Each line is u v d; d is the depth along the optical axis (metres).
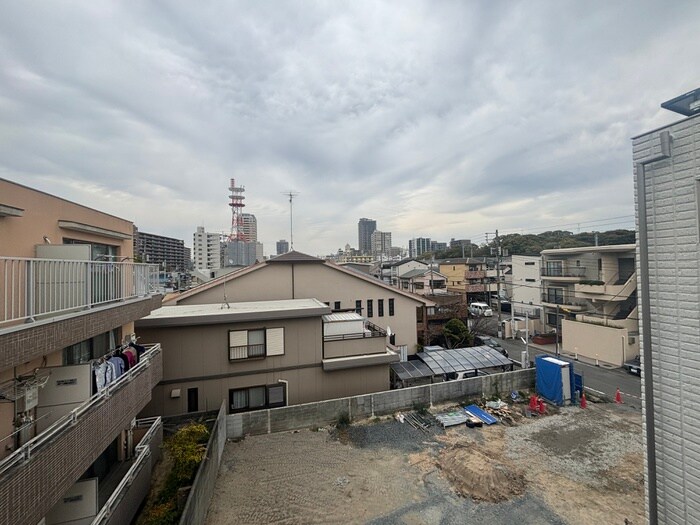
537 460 8.88
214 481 7.94
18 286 4.43
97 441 5.23
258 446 9.74
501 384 13.70
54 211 5.65
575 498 7.36
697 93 3.93
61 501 5.35
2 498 3.33
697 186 3.75
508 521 6.73
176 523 6.09
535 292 30.00
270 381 12.07
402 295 19.94
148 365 7.61
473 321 26.09
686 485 3.88
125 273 6.89
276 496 7.59
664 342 4.11
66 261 4.73
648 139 4.24
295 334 12.42
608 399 13.30
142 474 6.87
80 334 5.01
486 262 40.47
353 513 7.04
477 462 8.33
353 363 12.70
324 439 10.16
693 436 3.82
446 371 14.37
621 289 20.23
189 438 7.79
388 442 9.97
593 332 19.88
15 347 3.71
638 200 4.37
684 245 3.89
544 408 12.15
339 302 18.69
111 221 7.73
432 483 7.99
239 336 11.77
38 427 5.10
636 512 6.89
